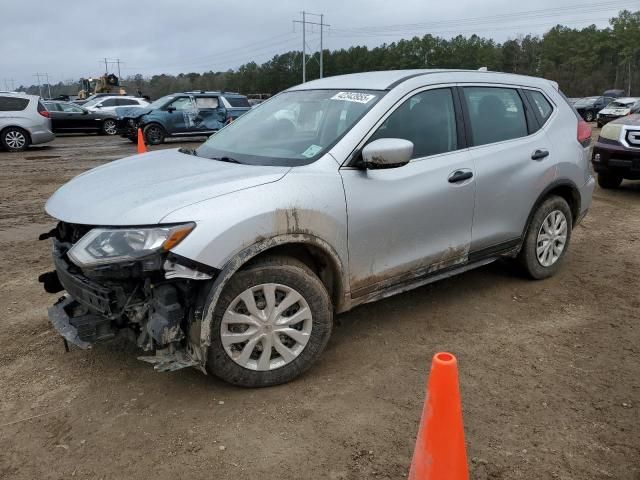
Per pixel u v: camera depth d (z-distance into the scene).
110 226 2.89
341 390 3.27
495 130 4.42
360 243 3.49
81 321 3.00
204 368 3.01
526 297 4.70
